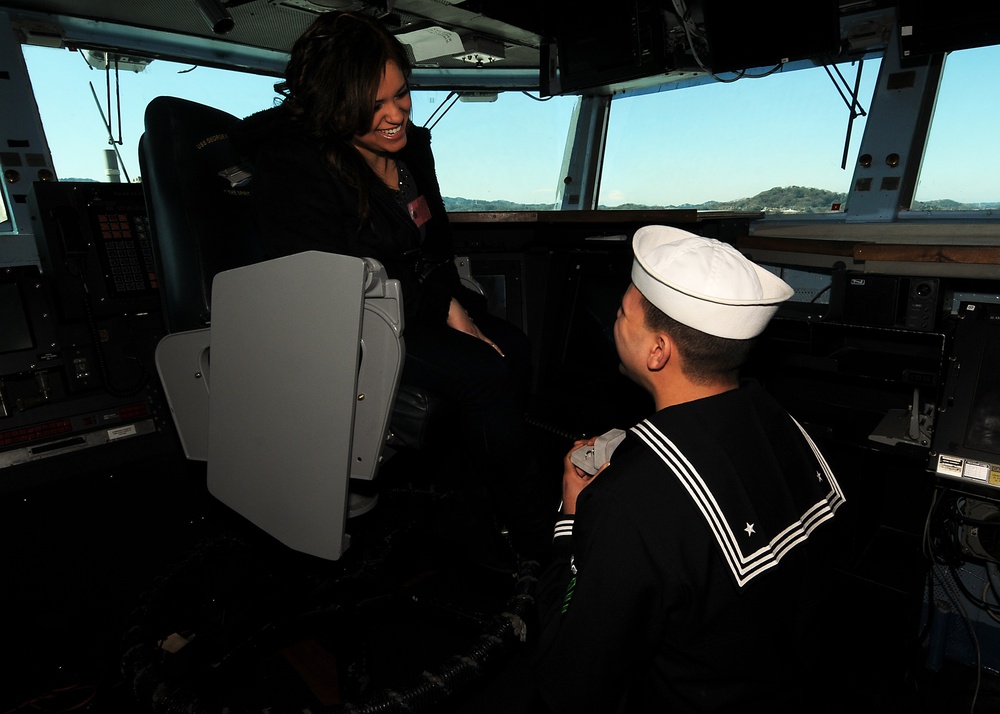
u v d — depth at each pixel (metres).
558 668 0.71
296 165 1.23
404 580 1.99
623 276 2.42
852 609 1.71
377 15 2.89
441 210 1.59
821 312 1.92
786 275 2.45
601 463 0.86
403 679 1.56
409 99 1.23
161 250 1.35
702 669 0.71
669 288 0.71
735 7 2.46
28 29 2.71
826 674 1.50
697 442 0.69
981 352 1.30
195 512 1.87
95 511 1.69
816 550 0.76
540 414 2.60
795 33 2.39
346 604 1.44
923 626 1.66
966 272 1.55
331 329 1.07
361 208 1.25
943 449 1.28
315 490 1.14
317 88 1.16
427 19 3.09
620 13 2.74
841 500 0.80
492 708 1.35
